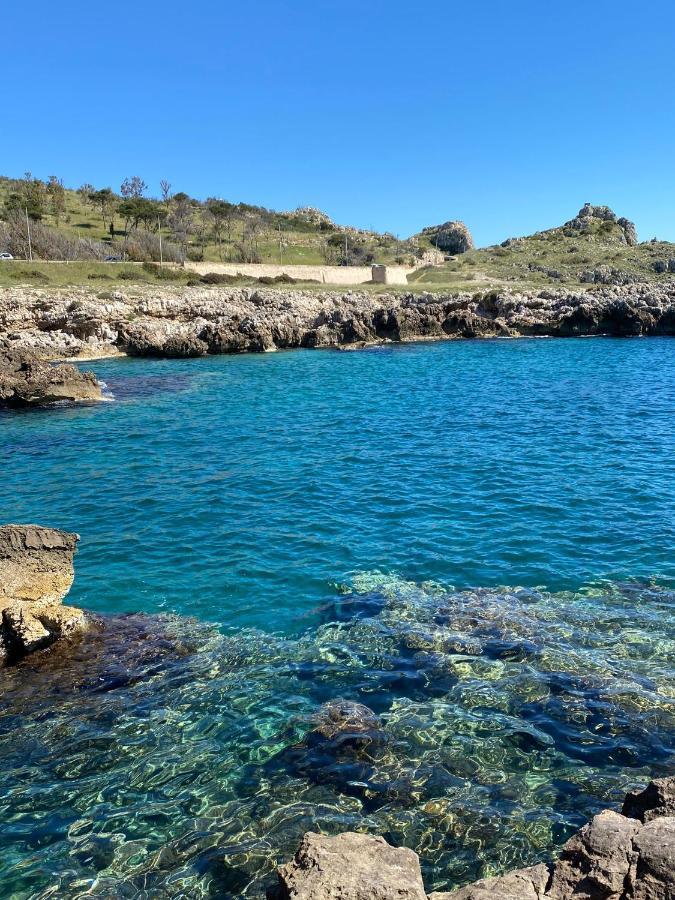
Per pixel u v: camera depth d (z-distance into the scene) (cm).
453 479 2241
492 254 16012
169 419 3384
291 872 536
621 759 898
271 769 895
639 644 1194
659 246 15725
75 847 773
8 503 2056
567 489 2092
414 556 1614
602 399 3753
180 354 6231
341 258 14525
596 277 12550
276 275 10725
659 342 7069
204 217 16888
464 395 4025
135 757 929
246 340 6644
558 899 515
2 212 12238
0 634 1201
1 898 703
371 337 7388
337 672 1128
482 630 1252
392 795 840
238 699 1059
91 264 9331
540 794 838
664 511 1875
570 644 1197
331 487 2183
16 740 970
